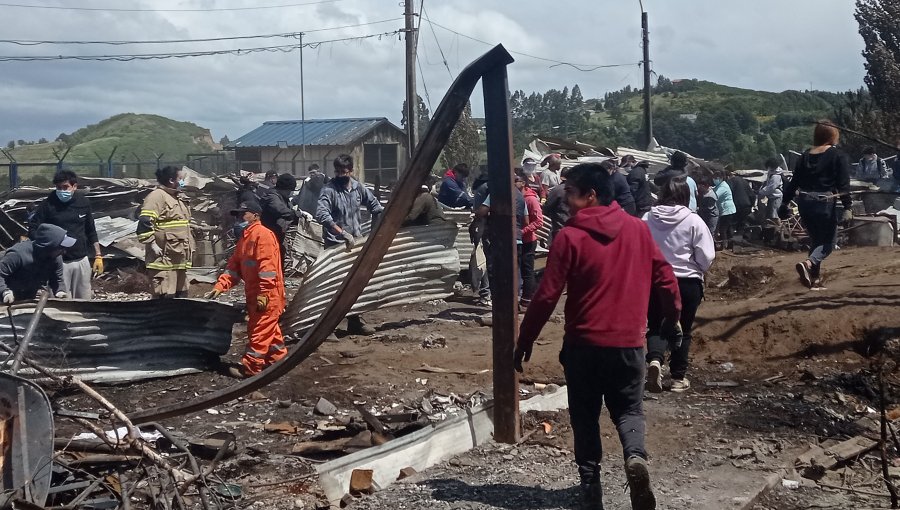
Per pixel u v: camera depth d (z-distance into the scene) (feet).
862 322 26.22
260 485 18.26
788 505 16.49
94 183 80.23
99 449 17.99
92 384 26.00
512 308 19.21
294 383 26.25
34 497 14.82
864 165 71.15
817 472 17.99
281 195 36.47
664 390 24.13
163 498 15.79
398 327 34.83
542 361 27.30
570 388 15.21
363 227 46.91
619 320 14.67
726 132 200.95
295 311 32.14
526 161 49.70
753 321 27.84
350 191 34.50
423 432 19.20
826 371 24.75
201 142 328.29
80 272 33.24
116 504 15.79
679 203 23.27
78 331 25.58
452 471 18.30
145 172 171.32
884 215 54.75
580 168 15.26
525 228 37.17
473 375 26.71
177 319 27.55
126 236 58.13
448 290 35.70
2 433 15.11
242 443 21.11
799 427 20.75
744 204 60.08
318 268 32.27
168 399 25.32
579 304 14.88
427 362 28.45
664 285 15.43
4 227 60.13
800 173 30.42
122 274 56.24
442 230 35.24
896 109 88.58
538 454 19.19
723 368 26.03
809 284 30.22
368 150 154.61
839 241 52.21
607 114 269.44
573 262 14.79
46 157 253.03
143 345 26.99
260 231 27.50
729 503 16.03
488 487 17.21
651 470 18.08
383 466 18.26
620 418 15.03
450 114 17.97
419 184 18.37
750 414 21.68
